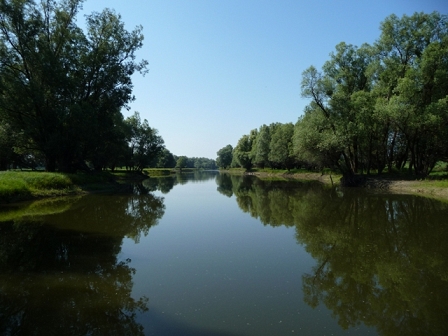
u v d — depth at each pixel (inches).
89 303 263.9
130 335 214.8
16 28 991.0
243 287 305.4
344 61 1350.9
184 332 220.4
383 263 383.9
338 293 296.4
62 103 1125.7
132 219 659.4
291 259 398.6
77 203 854.5
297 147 1489.9
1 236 486.0
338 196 1043.3
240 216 719.7
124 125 2114.9
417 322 243.0
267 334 220.4
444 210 724.7
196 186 1737.2
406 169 1432.1
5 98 1007.0
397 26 1210.6
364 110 1212.5
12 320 233.6
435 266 371.6
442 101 1027.9
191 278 327.9
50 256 394.6
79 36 1155.9
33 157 1792.6
